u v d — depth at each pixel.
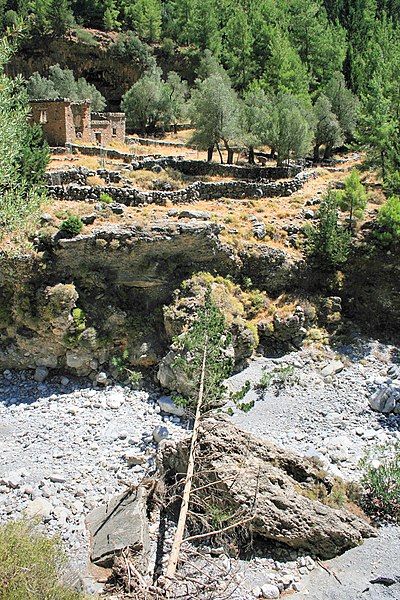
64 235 29.17
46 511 18.88
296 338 30.78
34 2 81.62
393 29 100.62
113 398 26.70
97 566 16.69
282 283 33.53
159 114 69.56
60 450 22.84
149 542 17.83
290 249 35.00
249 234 34.88
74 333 28.06
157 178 40.47
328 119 56.53
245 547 18.08
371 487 20.41
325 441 23.77
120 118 56.88
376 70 70.31
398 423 25.27
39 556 13.46
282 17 89.12
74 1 91.00
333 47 78.94
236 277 33.25
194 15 92.25
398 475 19.89
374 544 18.16
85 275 29.64
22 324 28.55
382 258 35.00
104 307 29.69
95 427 24.55
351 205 36.34
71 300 28.25
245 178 45.19
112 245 29.45
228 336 27.17
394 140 44.91
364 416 25.73
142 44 85.94
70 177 37.31
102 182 37.91
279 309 31.95
